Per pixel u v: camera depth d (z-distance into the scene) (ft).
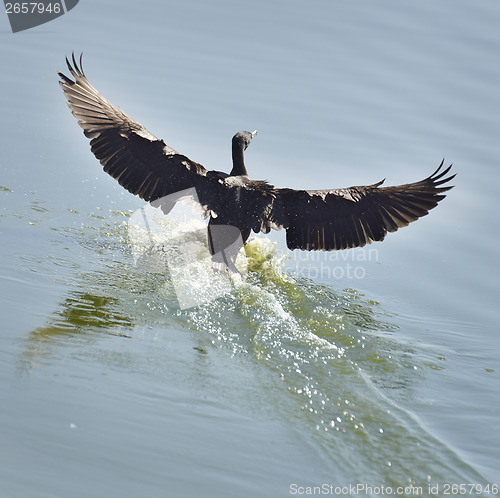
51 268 41.57
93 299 38.32
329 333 39.09
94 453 25.13
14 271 40.27
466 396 33.63
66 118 64.90
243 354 34.94
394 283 48.06
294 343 36.96
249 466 25.99
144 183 42.65
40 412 26.91
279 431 28.53
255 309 40.40
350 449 28.09
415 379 34.94
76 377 29.89
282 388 32.07
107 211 51.62
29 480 23.25
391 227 41.45
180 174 42.52
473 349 39.11
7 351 31.14
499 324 42.80
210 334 36.58
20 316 34.88
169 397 29.60
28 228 46.85
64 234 46.85
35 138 60.85
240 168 46.57
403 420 30.55
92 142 42.47
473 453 29.04
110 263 43.62
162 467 25.05
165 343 34.71
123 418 27.48
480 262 51.70
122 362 31.96
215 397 30.27
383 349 37.83
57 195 52.70
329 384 33.01
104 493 23.27
